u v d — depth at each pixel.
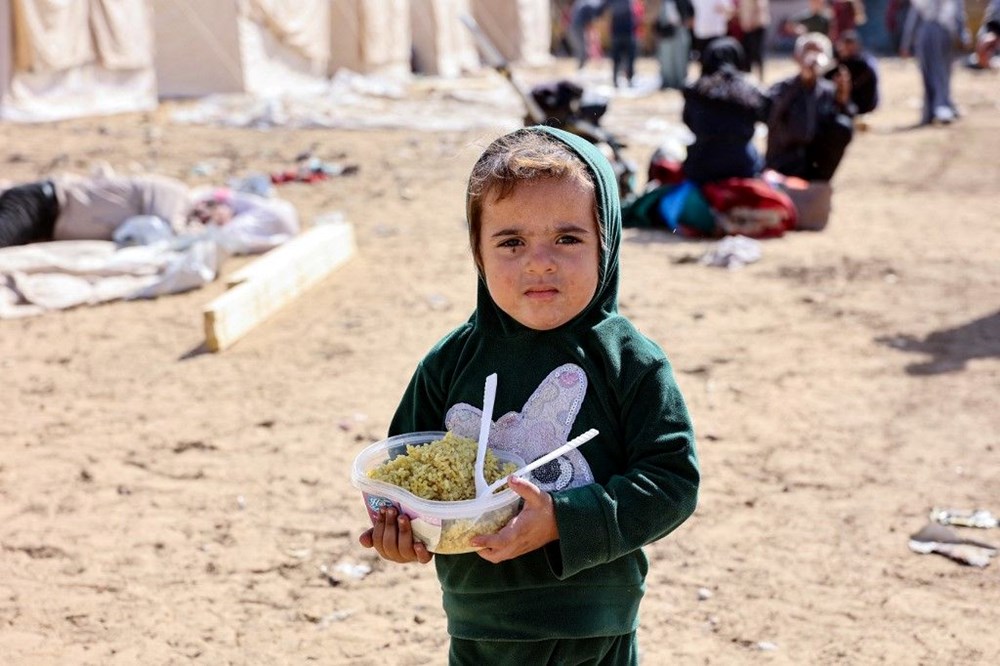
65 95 17.33
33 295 7.77
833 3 20.69
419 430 2.29
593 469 2.07
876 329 6.95
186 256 8.28
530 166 1.96
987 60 10.51
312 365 6.49
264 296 7.34
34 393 6.12
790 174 10.00
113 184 9.11
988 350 6.48
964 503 4.58
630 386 2.06
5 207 8.80
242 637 3.70
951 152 13.59
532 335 2.11
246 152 14.21
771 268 8.48
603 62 28.42
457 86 21.52
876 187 11.65
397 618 3.81
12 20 16.41
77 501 4.75
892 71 24.61
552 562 1.98
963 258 8.65
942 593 3.91
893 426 5.41
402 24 22.94
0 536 4.43
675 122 16.38
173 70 19.36
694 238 9.58
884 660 3.51
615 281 2.14
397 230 9.94
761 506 4.59
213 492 4.82
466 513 1.91
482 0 27.28
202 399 5.97
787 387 5.96
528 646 2.09
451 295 7.90
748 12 20.42
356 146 14.65
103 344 6.98
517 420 2.11
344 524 4.51
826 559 4.16
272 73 19.80
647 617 3.79
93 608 3.89
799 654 3.55
